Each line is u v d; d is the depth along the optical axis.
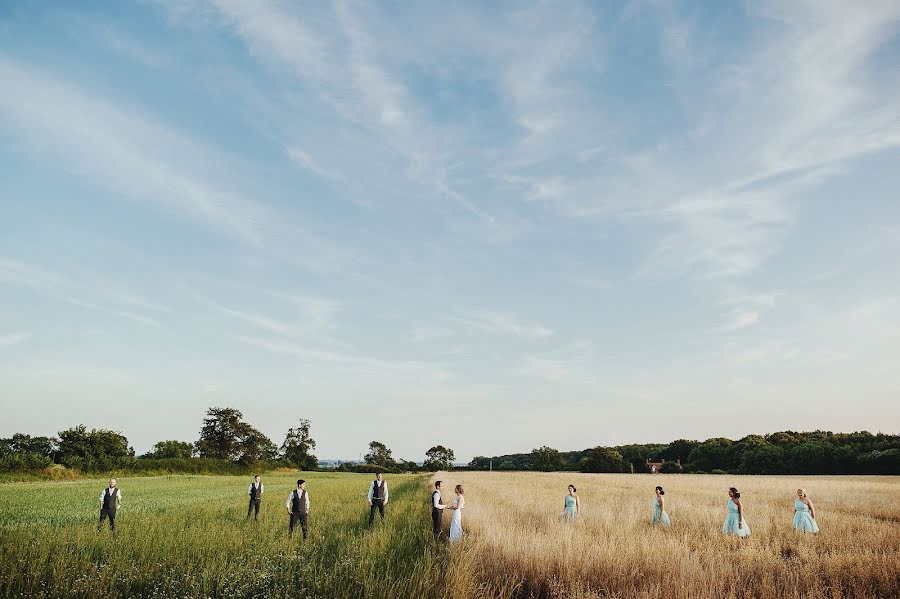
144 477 56.75
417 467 145.88
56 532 12.70
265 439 100.19
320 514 18.94
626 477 63.06
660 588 8.23
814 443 83.56
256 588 8.22
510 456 165.75
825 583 8.93
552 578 8.93
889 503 24.08
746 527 14.12
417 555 10.66
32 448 55.25
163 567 9.12
